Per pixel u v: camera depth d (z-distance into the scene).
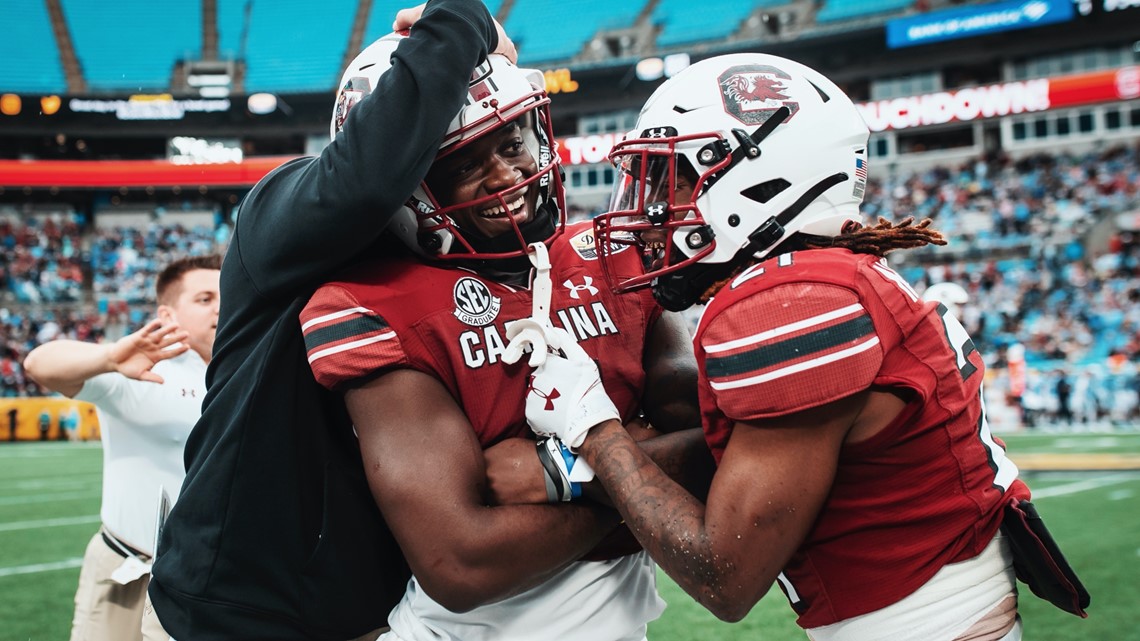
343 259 1.45
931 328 1.31
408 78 1.38
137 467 2.64
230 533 1.50
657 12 21.83
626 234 1.57
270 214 1.51
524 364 1.51
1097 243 16.94
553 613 1.54
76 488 8.73
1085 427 13.02
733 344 1.24
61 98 21.69
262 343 1.54
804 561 1.40
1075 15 17.86
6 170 20.98
